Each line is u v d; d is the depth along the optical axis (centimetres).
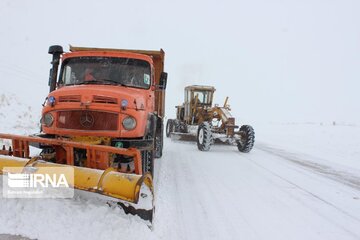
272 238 420
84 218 376
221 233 425
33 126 1123
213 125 1305
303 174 812
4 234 365
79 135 512
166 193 575
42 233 363
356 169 910
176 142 1378
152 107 661
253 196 596
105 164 439
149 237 369
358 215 521
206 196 578
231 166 870
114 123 512
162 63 850
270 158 1045
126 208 391
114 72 651
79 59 662
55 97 529
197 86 1444
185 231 423
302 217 501
